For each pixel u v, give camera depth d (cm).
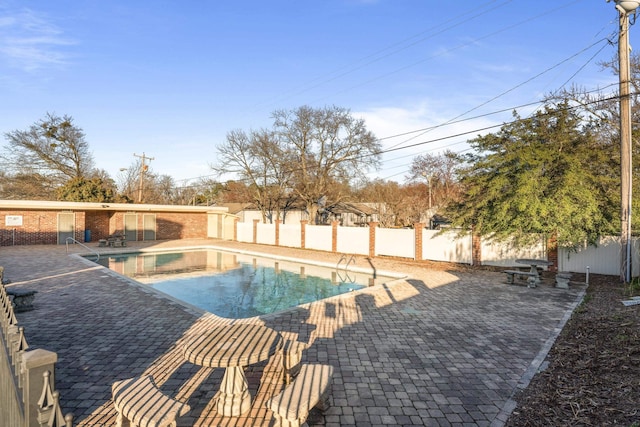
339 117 3105
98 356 521
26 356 264
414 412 377
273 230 2523
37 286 1015
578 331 635
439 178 3822
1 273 627
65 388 423
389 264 1590
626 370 448
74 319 702
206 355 364
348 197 3400
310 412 375
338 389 427
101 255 1914
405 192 3888
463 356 532
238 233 2856
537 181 1224
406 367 491
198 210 2942
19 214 2161
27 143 3222
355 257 1855
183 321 694
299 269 1659
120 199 3203
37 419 262
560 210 1165
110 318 710
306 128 3138
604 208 1212
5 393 392
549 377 458
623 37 1040
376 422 357
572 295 948
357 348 562
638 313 698
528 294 966
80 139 3512
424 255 1702
